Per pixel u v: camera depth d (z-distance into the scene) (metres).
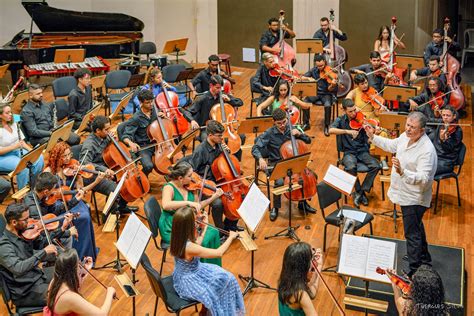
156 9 15.14
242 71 14.90
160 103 9.05
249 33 15.10
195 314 6.07
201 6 15.45
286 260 4.70
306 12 13.98
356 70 10.71
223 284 5.43
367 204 8.14
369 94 9.34
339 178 6.62
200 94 9.85
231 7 15.14
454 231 7.55
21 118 8.88
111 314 6.06
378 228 7.59
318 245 7.24
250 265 6.88
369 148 8.32
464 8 15.50
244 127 8.06
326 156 9.66
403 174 5.96
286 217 7.89
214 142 7.29
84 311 4.64
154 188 8.63
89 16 13.46
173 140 8.51
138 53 13.52
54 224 6.04
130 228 5.43
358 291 6.20
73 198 6.61
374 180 8.81
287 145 7.76
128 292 5.20
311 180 7.59
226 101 9.22
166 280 5.66
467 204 8.20
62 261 4.64
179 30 15.57
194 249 5.28
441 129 7.93
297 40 11.39
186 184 6.41
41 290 5.53
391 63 10.67
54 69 11.69
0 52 11.95
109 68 12.34
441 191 8.56
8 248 5.44
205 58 15.82
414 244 6.20
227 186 7.13
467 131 10.65
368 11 13.39
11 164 7.98
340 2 13.66
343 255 5.32
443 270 6.45
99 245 7.30
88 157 7.60
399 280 4.84
